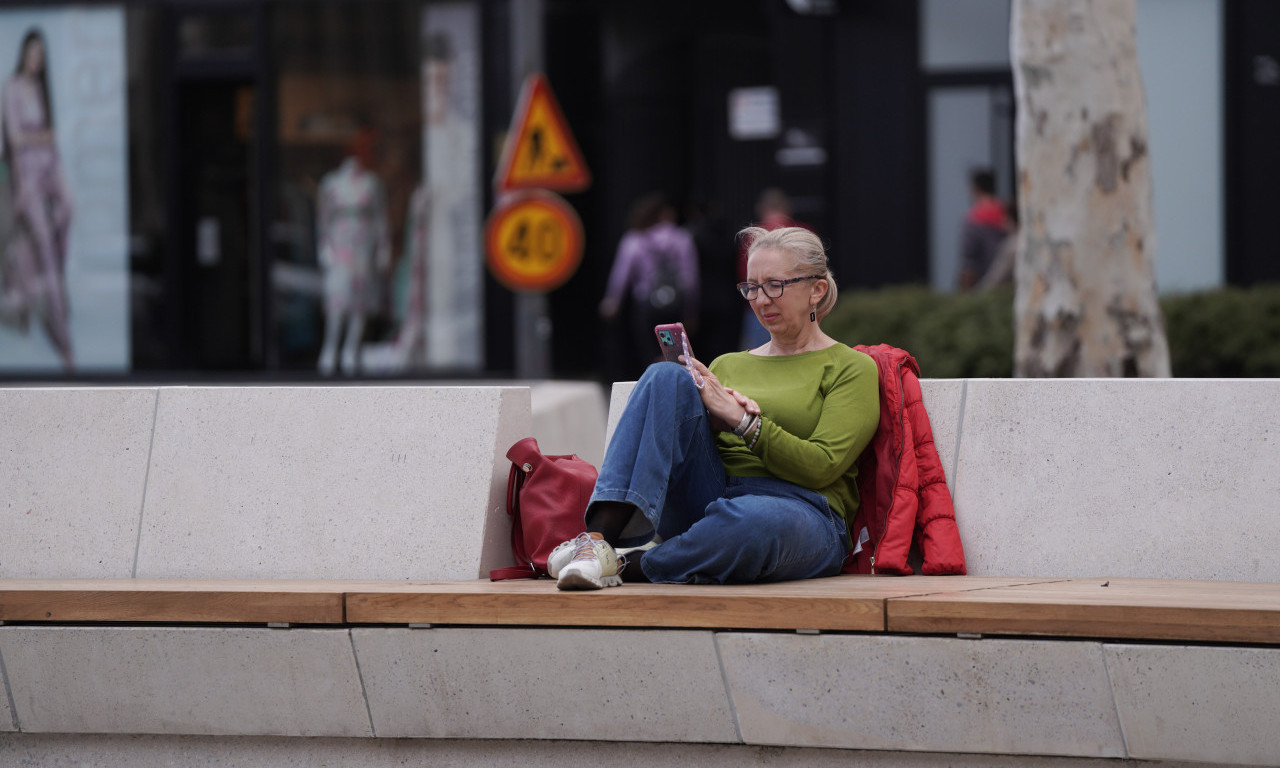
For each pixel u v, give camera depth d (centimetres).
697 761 1020
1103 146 1446
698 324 3550
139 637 1067
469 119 3183
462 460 1159
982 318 2625
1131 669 922
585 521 1085
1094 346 1462
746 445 1098
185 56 3194
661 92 4556
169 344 3269
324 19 3178
